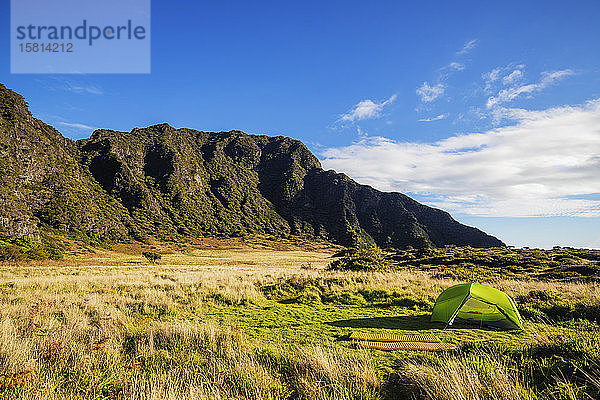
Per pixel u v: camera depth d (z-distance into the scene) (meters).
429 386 4.32
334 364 5.21
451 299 10.14
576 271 32.34
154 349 6.43
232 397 4.25
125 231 125.25
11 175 107.25
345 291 15.38
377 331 8.78
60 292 13.41
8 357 5.13
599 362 4.40
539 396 3.93
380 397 4.34
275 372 5.14
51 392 4.10
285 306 12.95
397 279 19.44
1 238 56.12
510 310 9.29
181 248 113.81
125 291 13.84
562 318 10.34
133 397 4.05
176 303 12.20
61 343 6.04
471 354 5.81
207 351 6.23
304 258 97.50
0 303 10.02
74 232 101.62
